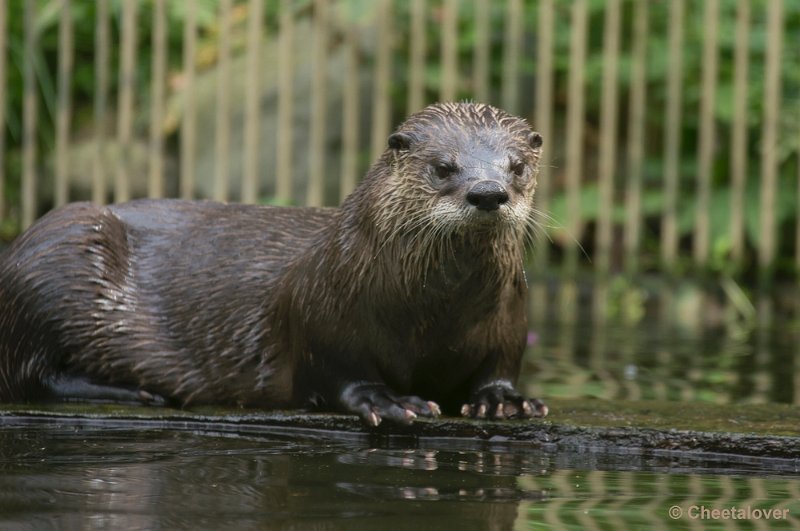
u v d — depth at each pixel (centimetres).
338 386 1216
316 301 1219
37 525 823
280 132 2739
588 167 2953
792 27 2888
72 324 1332
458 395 1285
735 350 1888
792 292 2683
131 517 848
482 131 1180
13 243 1386
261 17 2686
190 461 1048
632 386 1511
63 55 2642
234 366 1303
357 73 2877
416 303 1173
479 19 2712
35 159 2862
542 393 1435
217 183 2777
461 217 1118
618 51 2920
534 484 988
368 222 1188
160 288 1356
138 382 1334
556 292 2652
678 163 2900
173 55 3036
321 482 973
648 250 2873
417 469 1039
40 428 1218
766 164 2655
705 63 2683
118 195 2664
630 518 876
